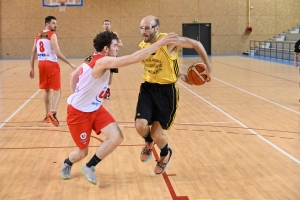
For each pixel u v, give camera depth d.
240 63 19.31
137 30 24.80
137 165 4.86
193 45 4.07
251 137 6.11
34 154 5.34
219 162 4.94
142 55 3.60
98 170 4.68
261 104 8.87
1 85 12.62
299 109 8.23
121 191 4.04
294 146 5.59
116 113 8.05
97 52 3.97
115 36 3.97
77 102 3.98
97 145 5.75
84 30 24.50
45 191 4.04
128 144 5.79
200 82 4.37
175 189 4.08
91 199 3.83
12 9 24.12
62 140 6.04
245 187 4.11
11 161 5.04
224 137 6.13
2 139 6.12
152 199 3.82
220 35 25.56
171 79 4.18
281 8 25.61
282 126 6.78
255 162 4.92
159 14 24.92
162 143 4.35
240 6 25.41
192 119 7.43
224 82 12.70
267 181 4.27
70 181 4.32
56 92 7.14
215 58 22.58
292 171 4.57
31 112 8.26
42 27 24.31
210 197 3.85
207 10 25.25
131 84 12.60
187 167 4.77
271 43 23.56
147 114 4.15
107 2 24.42
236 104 8.93
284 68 16.59
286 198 3.80
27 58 24.25
